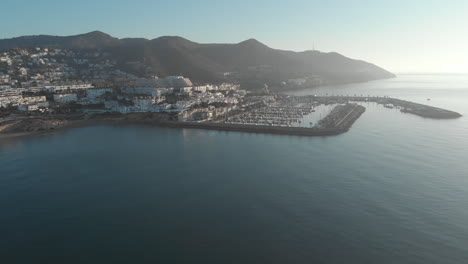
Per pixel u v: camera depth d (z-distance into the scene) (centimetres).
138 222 11375
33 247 10038
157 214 11912
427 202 12538
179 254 9538
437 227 10756
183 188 14250
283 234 10450
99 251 9762
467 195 13112
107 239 10388
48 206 12694
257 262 9112
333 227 10812
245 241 10106
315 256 9319
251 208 12219
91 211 12250
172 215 11812
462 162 17262
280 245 9875
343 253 9431
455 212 11738
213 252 9600
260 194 13450
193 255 9481
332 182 14612
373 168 16438
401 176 15275
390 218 11356
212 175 15812
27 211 12312
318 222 11144
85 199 13288
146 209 12319
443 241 9962
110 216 11844
